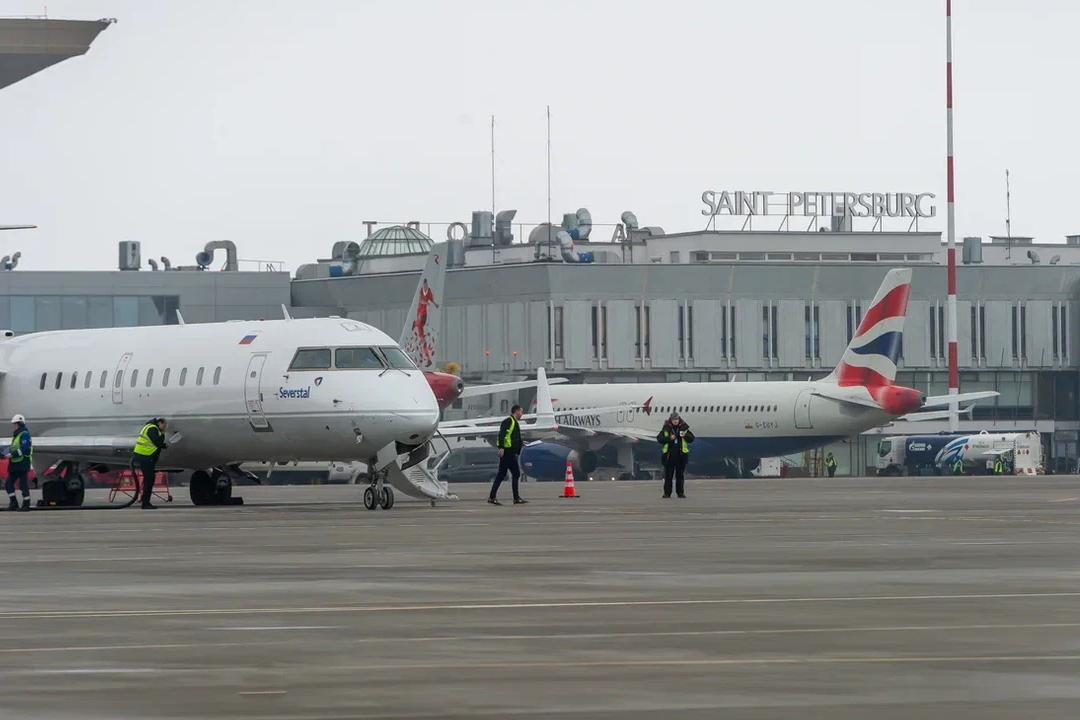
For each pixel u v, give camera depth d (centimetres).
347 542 9112
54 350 16325
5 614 5372
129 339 15775
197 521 11869
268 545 8894
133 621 5150
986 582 6347
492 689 3750
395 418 13612
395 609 5459
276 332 14462
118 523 11669
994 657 4219
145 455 14388
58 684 3862
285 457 14438
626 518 11950
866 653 4309
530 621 5084
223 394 14425
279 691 3734
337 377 13838
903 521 11306
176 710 3488
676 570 6994
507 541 9125
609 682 3844
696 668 4056
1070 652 4312
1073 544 8656
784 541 9006
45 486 15612
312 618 5206
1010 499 15662
